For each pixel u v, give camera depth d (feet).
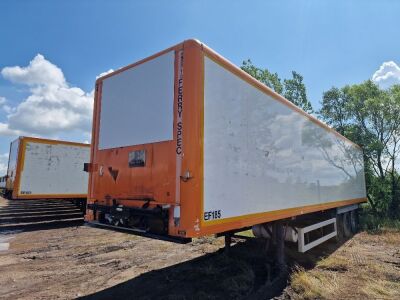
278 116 20.51
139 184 15.21
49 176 43.83
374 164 63.87
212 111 14.08
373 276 20.44
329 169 31.24
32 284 17.89
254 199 17.01
